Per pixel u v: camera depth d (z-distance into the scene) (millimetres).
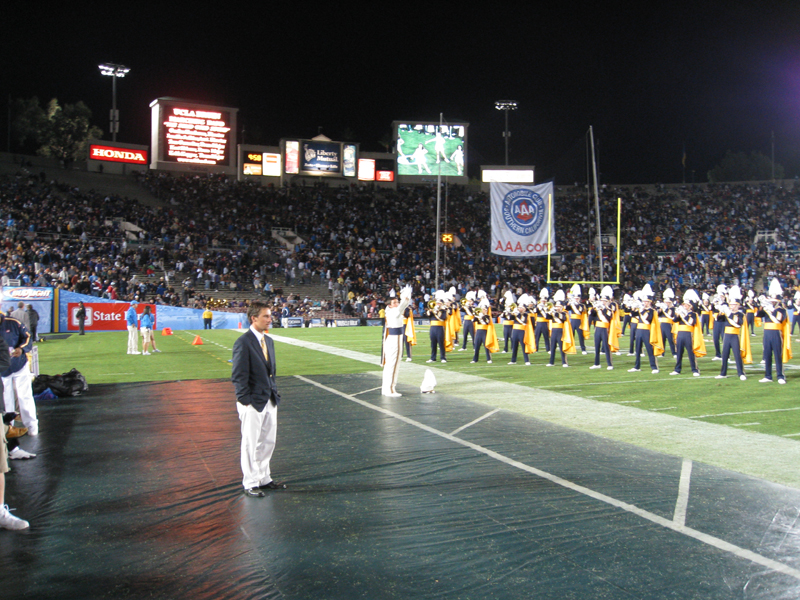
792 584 3611
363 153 51125
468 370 14852
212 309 33969
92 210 38031
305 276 39375
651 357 14133
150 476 5883
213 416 8906
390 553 4074
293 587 3611
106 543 4277
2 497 4570
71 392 10758
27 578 3748
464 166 52719
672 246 46312
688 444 7102
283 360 17125
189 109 46844
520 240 28969
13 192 37750
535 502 5051
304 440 7348
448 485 5539
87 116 57500
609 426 8125
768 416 8742
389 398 10508
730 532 4391
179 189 44750
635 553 4039
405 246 45031
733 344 12742
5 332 7383
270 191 46656
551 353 15836
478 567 3854
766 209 49312
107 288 31953
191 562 3963
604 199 52188
